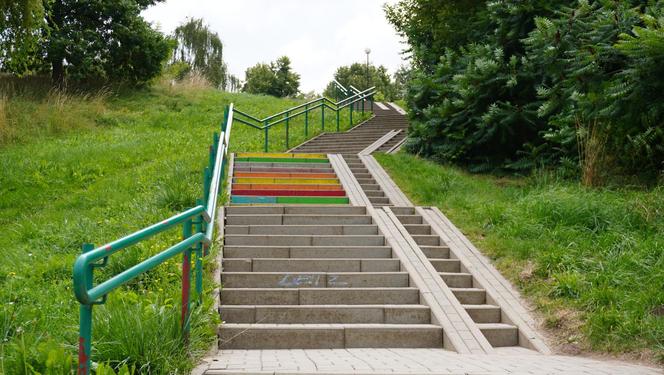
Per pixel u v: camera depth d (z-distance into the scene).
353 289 6.66
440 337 5.80
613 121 9.43
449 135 12.76
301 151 15.74
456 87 12.69
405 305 6.38
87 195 10.81
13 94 18.19
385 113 22.09
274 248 7.92
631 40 8.48
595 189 8.97
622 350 5.19
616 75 9.77
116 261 6.43
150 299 5.04
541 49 11.06
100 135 16.75
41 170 12.47
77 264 2.77
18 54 15.98
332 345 5.67
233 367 4.24
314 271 7.46
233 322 6.05
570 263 6.92
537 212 8.45
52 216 9.55
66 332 4.55
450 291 6.64
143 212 9.27
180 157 13.68
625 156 9.51
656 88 8.96
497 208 9.11
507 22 12.54
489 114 11.94
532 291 6.70
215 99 24.03
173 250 3.88
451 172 12.31
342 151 15.65
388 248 8.08
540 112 10.77
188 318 4.35
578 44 10.61
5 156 13.37
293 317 6.13
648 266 6.45
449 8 15.18
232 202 10.55
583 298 6.08
